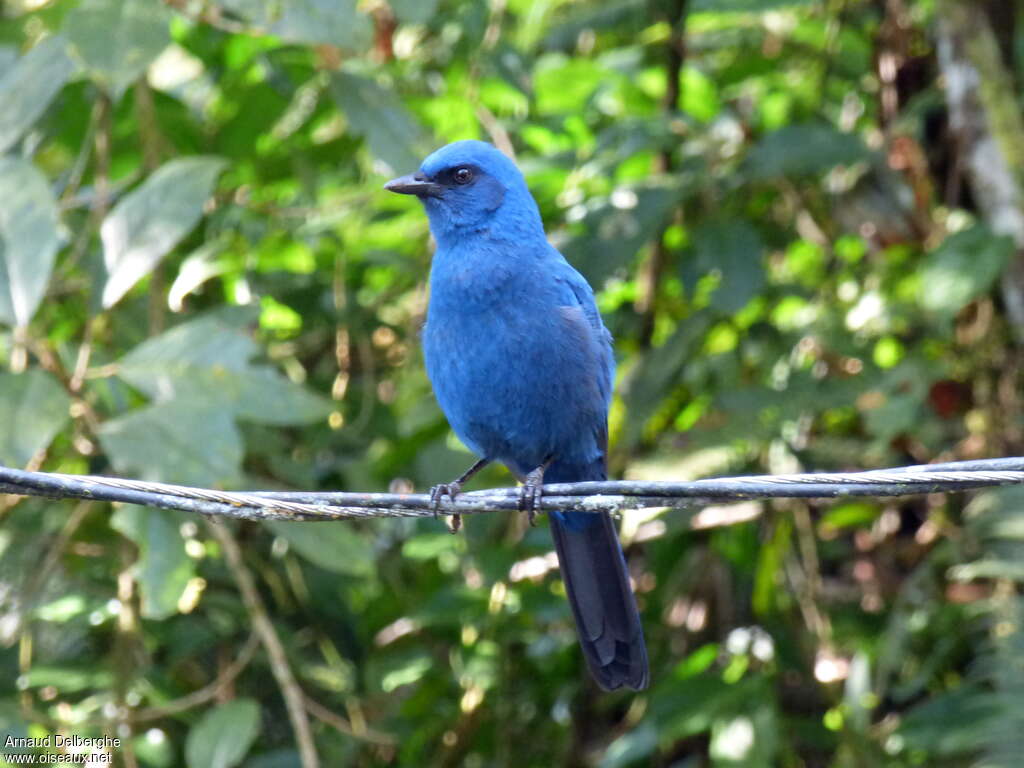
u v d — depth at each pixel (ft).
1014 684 33.32
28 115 31.04
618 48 45.57
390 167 33.99
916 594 37.27
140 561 30.89
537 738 40.75
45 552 36.99
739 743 35.27
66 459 36.68
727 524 38.45
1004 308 38.86
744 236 37.45
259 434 37.24
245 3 31.01
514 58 38.70
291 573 38.52
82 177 39.32
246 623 38.27
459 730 38.73
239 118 38.70
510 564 36.94
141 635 35.73
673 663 40.24
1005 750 31.99
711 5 38.99
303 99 40.22
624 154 38.68
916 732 33.81
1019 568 34.68
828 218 42.45
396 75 40.91
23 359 32.12
